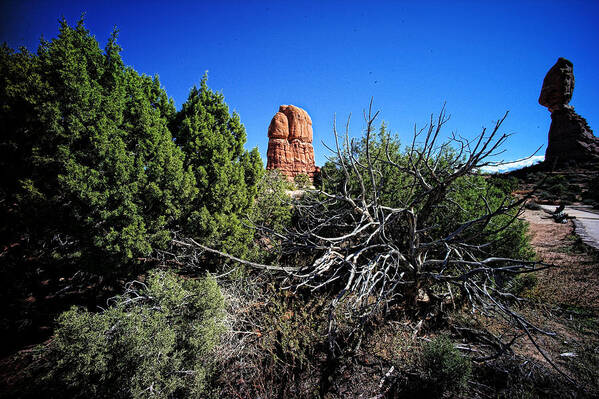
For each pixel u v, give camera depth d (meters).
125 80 5.50
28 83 4.14
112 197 4.43
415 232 4.33
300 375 3.33
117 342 2.64
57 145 4.31
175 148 5.85
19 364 3.63
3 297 4.91
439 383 3.17
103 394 2.51
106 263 4.48
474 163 3.65
